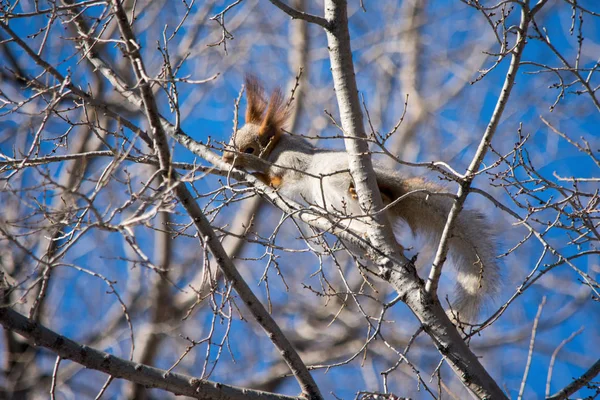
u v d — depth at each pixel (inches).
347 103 352.5
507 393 354.6
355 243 358.9
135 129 345.4
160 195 258.7
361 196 352.8
